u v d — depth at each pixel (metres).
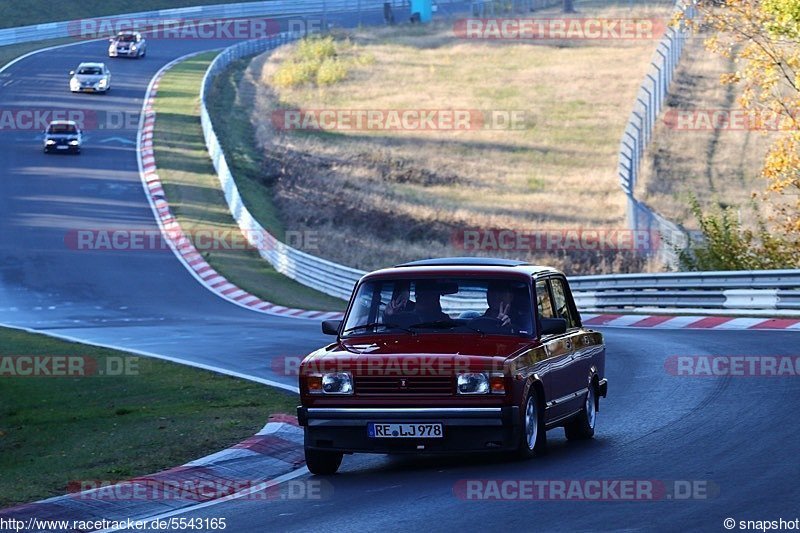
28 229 159.88
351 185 184.25
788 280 87.19
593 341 46.28
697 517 29.50
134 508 35.03
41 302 126.31
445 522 30.12
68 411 61.00
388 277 41.59
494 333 39.69
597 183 181.12
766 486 32.81
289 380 66.50
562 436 46.31
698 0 118.50
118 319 115.69
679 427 44.59
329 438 37.81
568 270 135.62
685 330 84.62
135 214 170.75
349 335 40.44
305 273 141.75
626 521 29.38
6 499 36.09
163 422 52.25
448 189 182.12
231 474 40.12
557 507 31.34
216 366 74.31
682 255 108.75
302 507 33.56
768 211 153.88
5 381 72.31
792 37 105.38
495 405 36.56
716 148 191.00
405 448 37.12
